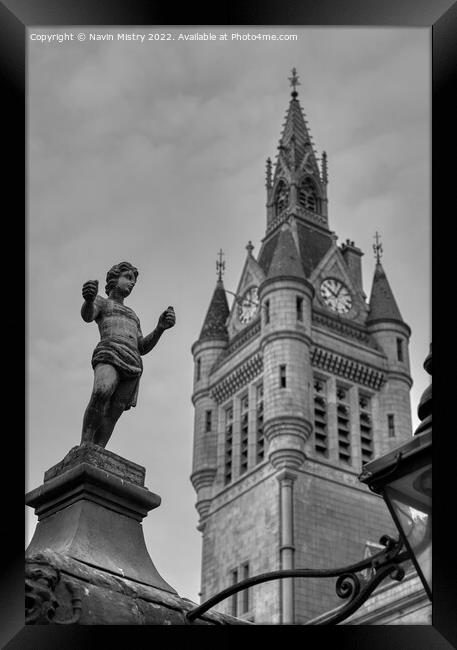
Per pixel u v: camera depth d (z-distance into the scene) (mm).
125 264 9914
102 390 9211
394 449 7973
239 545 100438
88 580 8266
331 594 91750
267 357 104062
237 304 113688
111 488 9055
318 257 113312
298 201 116250
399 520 7844
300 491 98688
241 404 110062
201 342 115188
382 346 110750
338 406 107125
